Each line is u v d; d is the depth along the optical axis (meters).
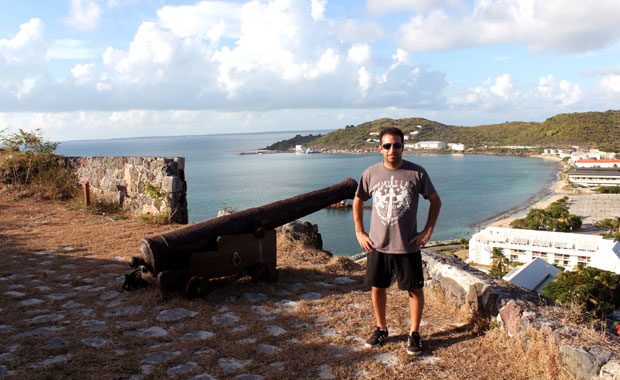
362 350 3.06
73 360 2.81
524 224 71.62
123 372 2.68
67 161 10.98
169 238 4.21
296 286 4.61
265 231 4.62
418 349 2.97
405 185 2.97
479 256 52.25
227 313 3.79
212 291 4.29
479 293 3.46
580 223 69.88
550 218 70.81
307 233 7.03
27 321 3.50
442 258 4.35
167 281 4.09
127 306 3.89
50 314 3.68
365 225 64.25
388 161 3.00
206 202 83.12
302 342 3.19
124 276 4.76
